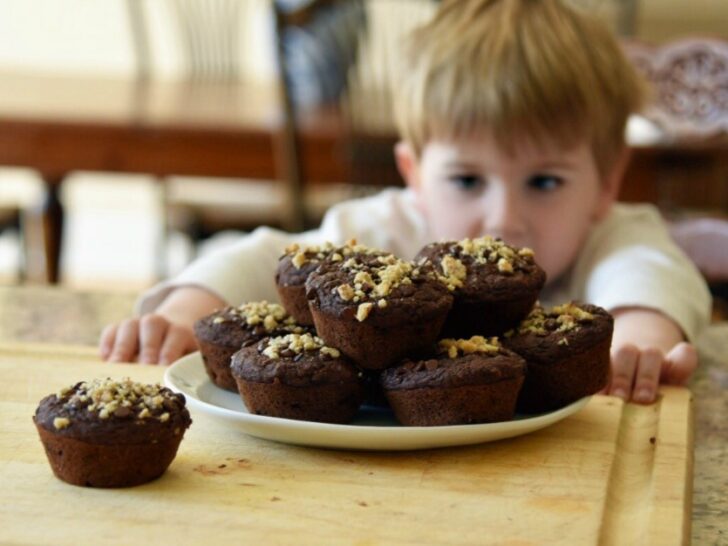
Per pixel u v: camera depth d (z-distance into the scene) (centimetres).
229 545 49
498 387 61
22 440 61
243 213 220
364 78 237
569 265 110
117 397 56
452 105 106
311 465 59
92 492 54
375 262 65
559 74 106
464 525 52
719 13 304
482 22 111
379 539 50
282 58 187
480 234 109
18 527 50
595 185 111
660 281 94
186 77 278
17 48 349
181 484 56
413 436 59
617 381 75
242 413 61
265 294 99
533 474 58
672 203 187
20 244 231
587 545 50
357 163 188
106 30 347
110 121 201
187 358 73
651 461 62
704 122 155
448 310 63
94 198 365
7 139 203
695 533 57
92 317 100
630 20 262
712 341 97
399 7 237
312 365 62
